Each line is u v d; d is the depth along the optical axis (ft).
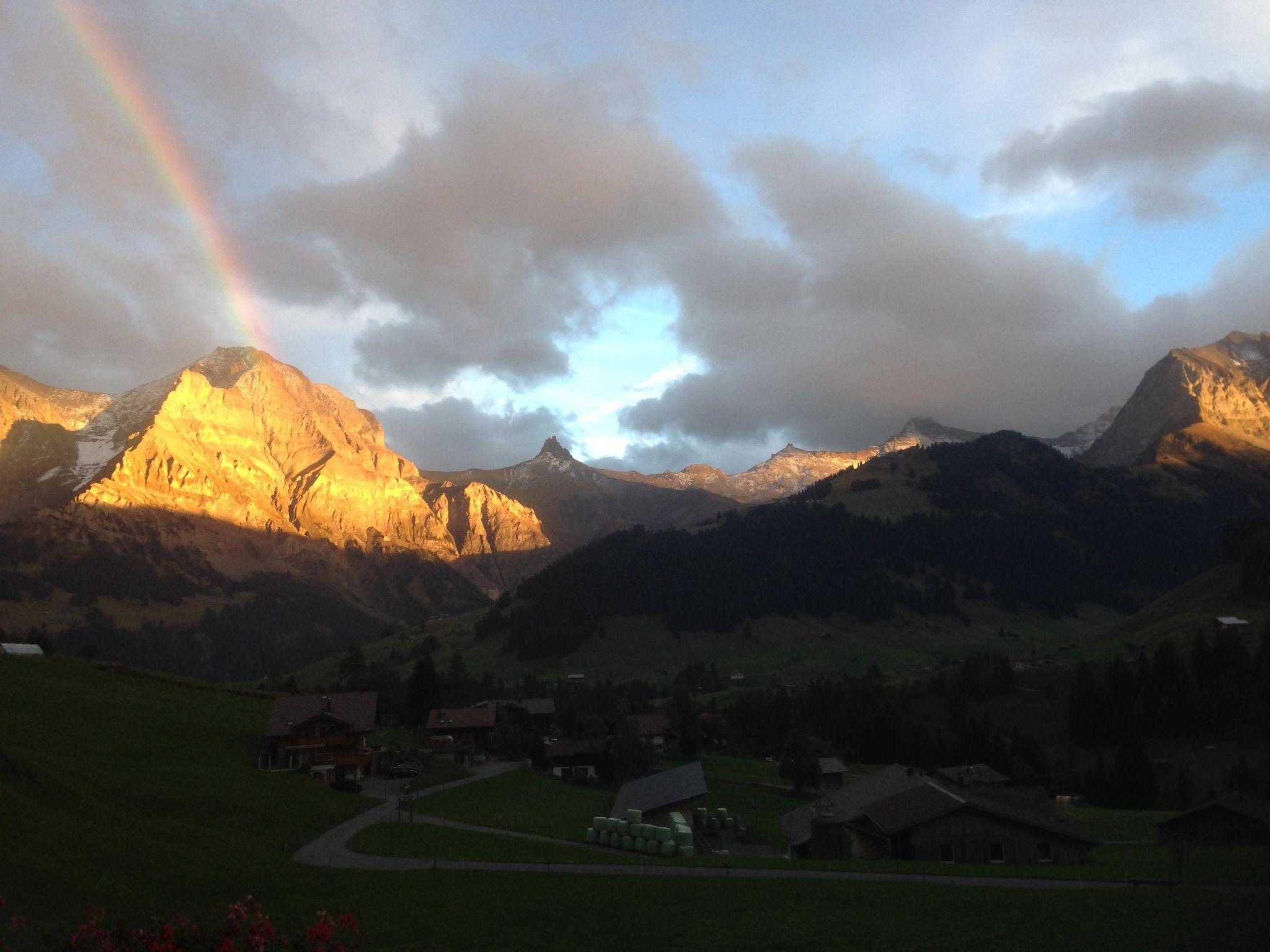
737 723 645.92
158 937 79.25
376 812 316.40
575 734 542.98
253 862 204.33
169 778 285.02
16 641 559.79
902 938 152.56
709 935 158.40
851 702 632.79
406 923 165.58
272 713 399.03
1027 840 239.09
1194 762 516.32
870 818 252.62
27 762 209.56
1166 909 166.30
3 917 133.18
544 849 257.55
